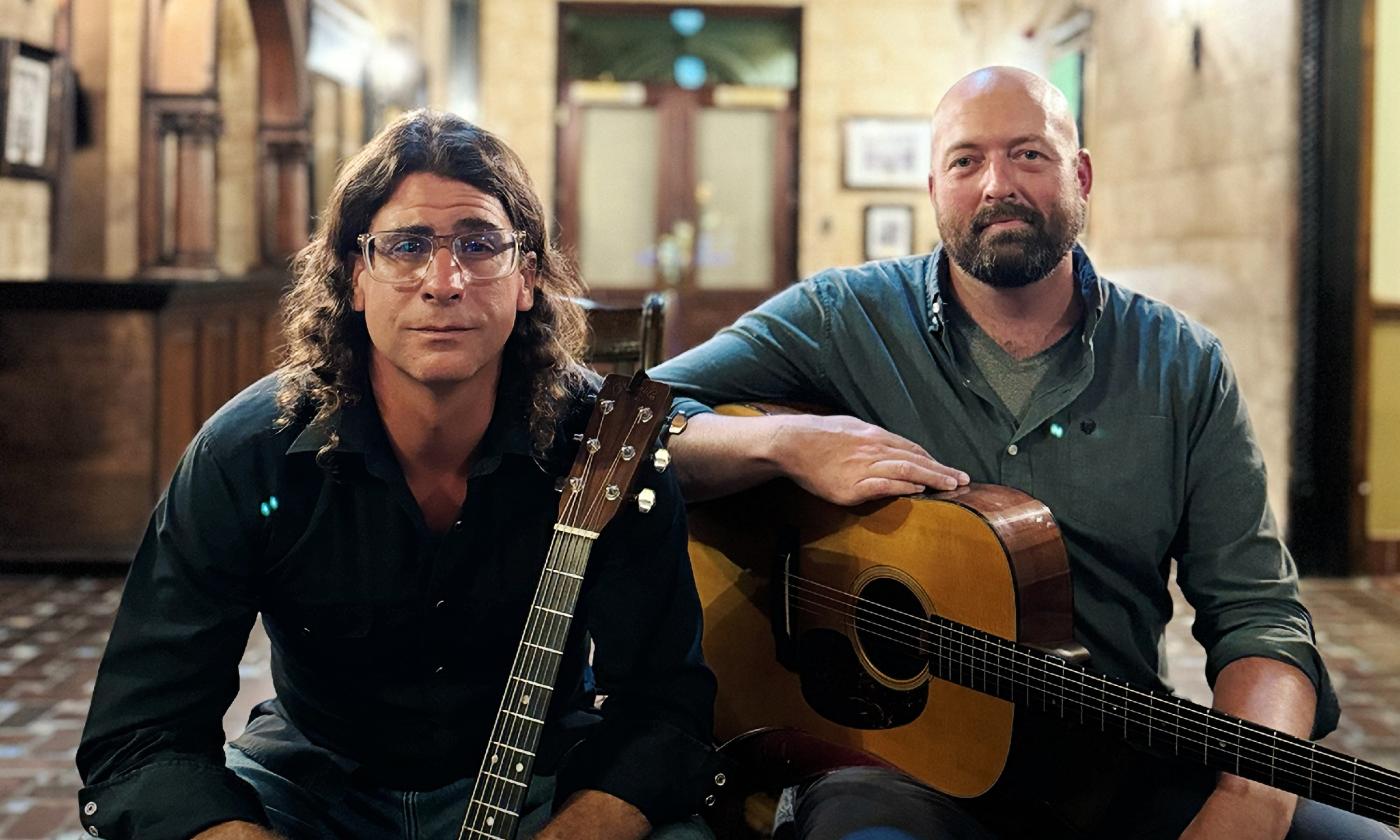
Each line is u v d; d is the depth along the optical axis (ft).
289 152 29.37
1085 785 5.78
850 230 41.50
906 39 41.09
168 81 26.53
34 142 22.93
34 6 23.25
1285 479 19.56
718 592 6.86
